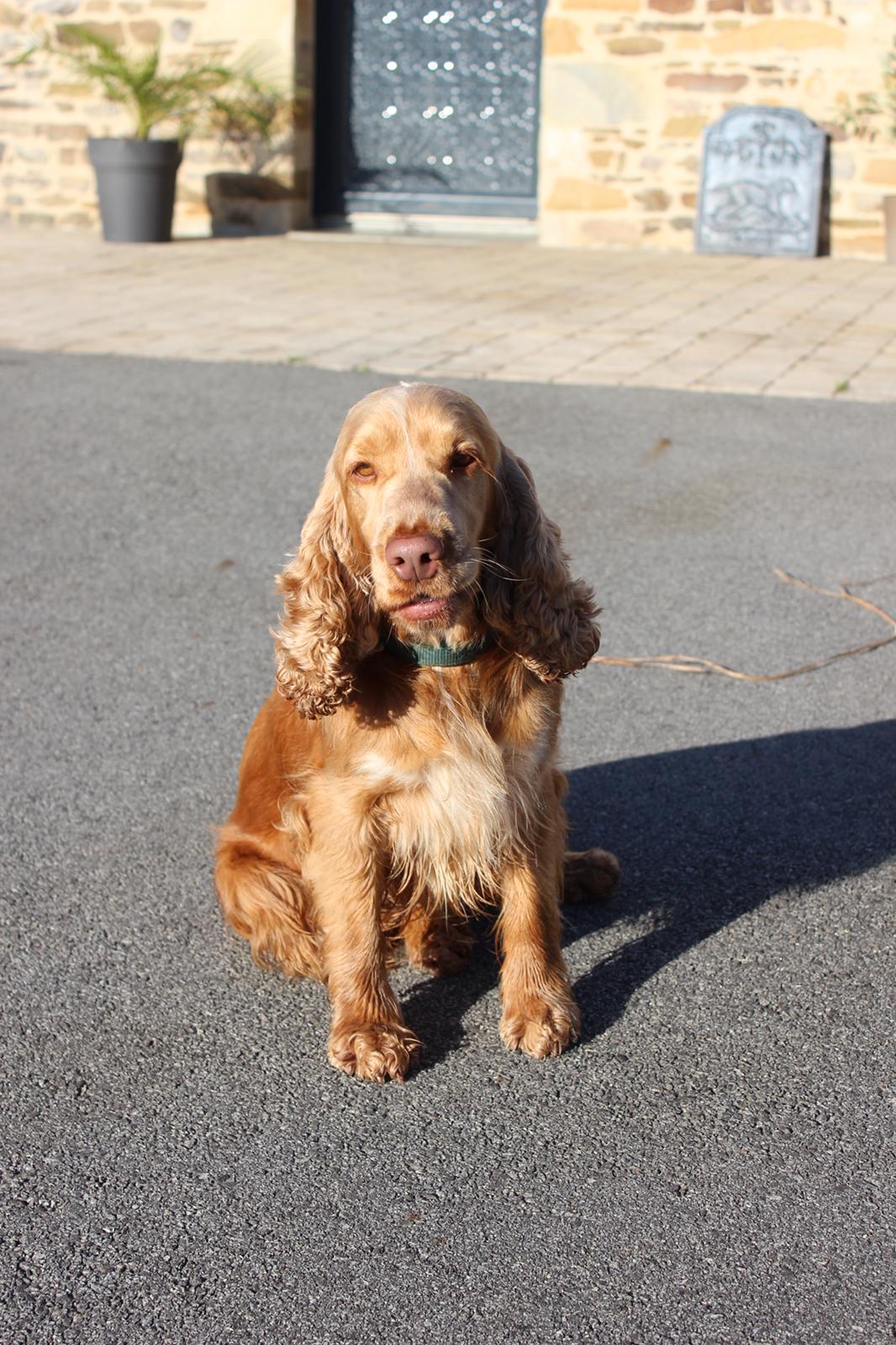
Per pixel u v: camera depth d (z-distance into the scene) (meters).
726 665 2.56
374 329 5.27
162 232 7.57
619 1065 1.52
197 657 2.62
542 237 7.57
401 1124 1.44
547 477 3.59
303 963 1.70
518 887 1.62
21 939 1.77
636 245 7.44
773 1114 1.43
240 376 4.56
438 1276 1.23
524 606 1.55
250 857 1.75
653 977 1.68
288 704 1.70
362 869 1.58
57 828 2.03
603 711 2.39
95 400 4.29
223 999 1.66
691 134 7.18
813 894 1.85
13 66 7.88
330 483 1.55
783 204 7.09
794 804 2.08
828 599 2.85
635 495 3.46
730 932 1.77
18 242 7.55
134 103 7.53
